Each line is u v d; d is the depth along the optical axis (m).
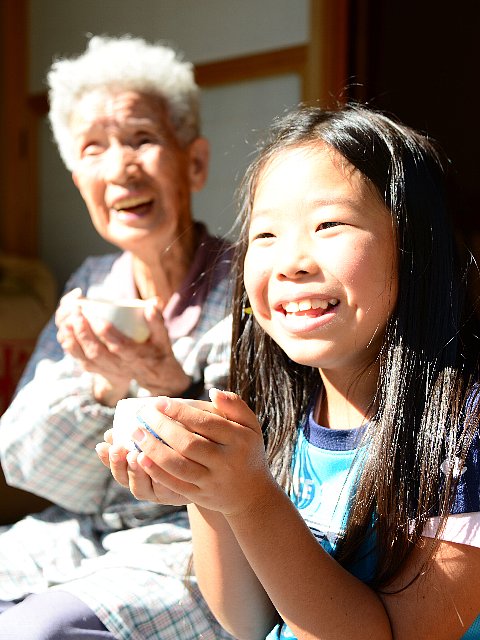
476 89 3.79
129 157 1.84
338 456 1.22
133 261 1.95
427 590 1.08
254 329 1.37
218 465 1.02
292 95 3.27
